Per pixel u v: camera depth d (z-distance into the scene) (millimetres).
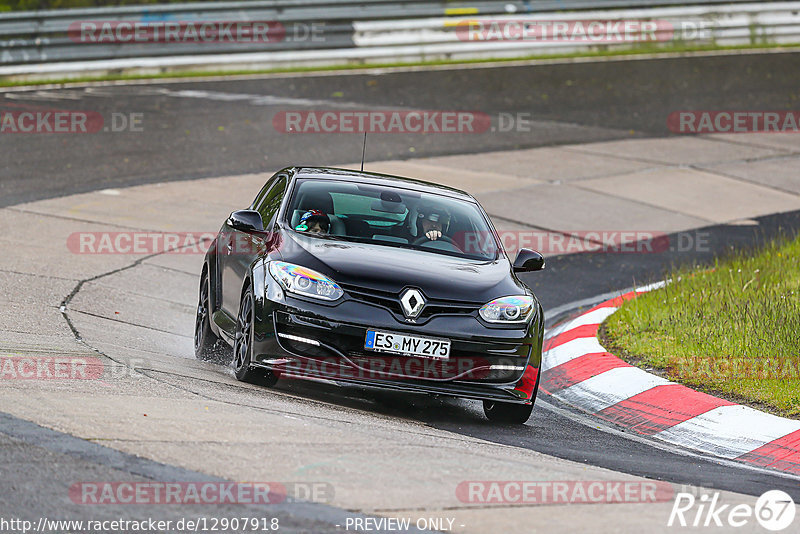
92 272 40781
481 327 25984
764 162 73750
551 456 23141
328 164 64875
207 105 81562
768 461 25297
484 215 31391
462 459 20938
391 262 26812
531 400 26734
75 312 34156
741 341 33562
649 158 72875
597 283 46906
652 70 103812
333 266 26203
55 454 18000
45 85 87562
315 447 20234
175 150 66562
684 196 63656
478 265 28297
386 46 103688
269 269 26531
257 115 78688
